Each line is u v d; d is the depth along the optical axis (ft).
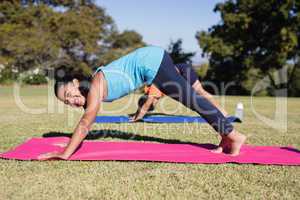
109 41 139.54
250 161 14.88
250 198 11.14
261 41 100.27
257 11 96.89
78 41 122.72
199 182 12.47
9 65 113.50
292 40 92.53
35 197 11.04
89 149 16.56
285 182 12.63
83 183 12.24
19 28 119.85
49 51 118.01
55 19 119.65
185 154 15.89
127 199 10.91
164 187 11.95
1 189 11.66
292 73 93.25
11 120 29.37
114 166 14.17
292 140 20.88
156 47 16.58
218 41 101.45
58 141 18.53
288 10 92.27
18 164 14.25
